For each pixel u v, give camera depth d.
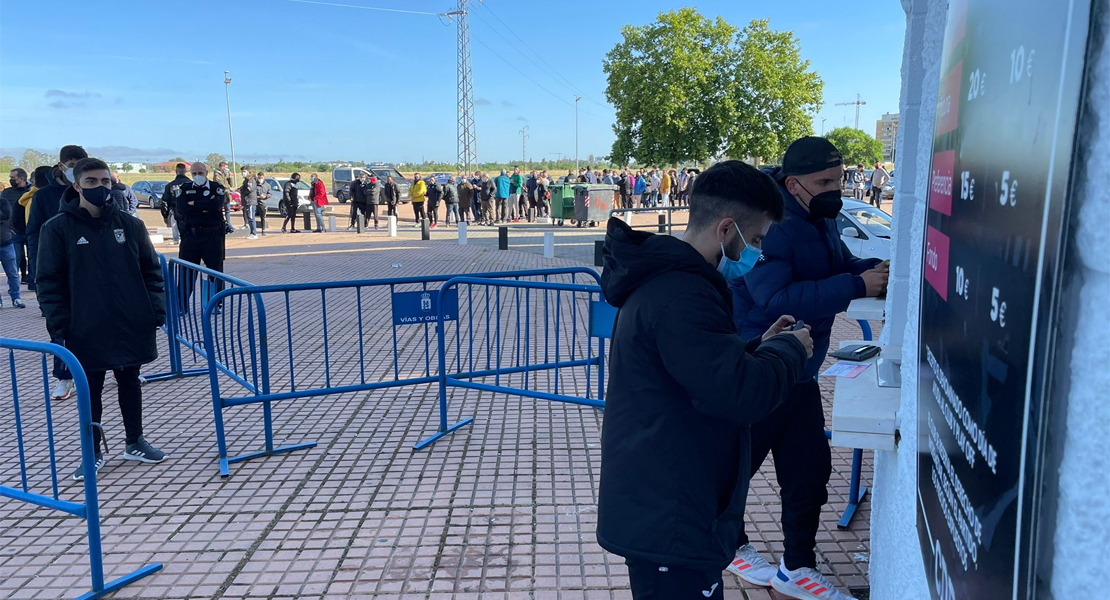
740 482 1.81
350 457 4.48
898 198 2.67
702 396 1.64
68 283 4.01
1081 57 0.70
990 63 1.07
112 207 4.05
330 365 6.66
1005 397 0.90
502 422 5.05
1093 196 0.71
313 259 15.05
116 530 3.60
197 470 4.32
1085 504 0.73
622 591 3.02
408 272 13.02
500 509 3.77
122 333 4.14
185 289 6.08
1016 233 0.89
